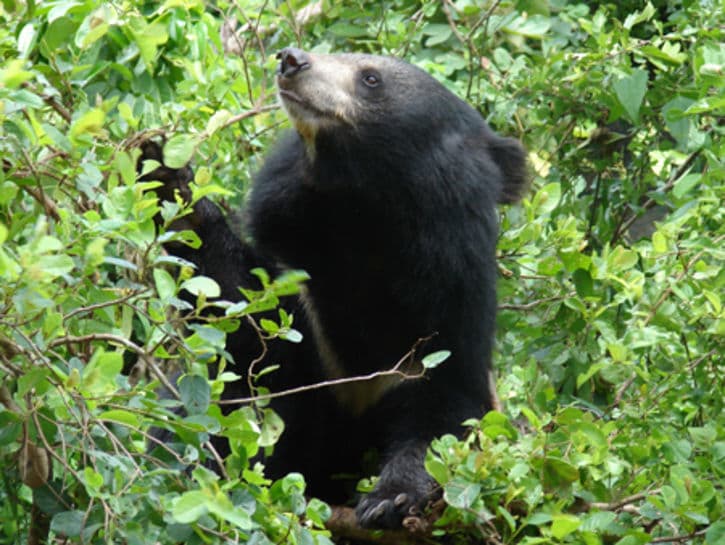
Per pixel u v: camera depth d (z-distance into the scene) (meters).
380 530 8.70
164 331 6.61
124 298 6.63
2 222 6.80
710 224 10.10
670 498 7.79
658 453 8.63
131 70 10.02
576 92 11.58
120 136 8.13
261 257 9.69
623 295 9.55
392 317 9.71
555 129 11.88
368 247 9.55
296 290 7.01
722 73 9.87
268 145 10.28
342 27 12.44
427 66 12.01
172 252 8.93
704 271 9.37
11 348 6.25
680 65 11.23
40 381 6.15
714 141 11.35
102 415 6.34
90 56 9.58
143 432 6.50
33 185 7.14
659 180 12.48
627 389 9.90
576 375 10.09
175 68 10.22
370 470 10.12
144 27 9.09
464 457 7.82
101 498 6.05
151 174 8.49
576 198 12.42
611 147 12.20
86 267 6.14
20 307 5.57
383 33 12.43
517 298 10.79
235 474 6.89
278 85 9.22
